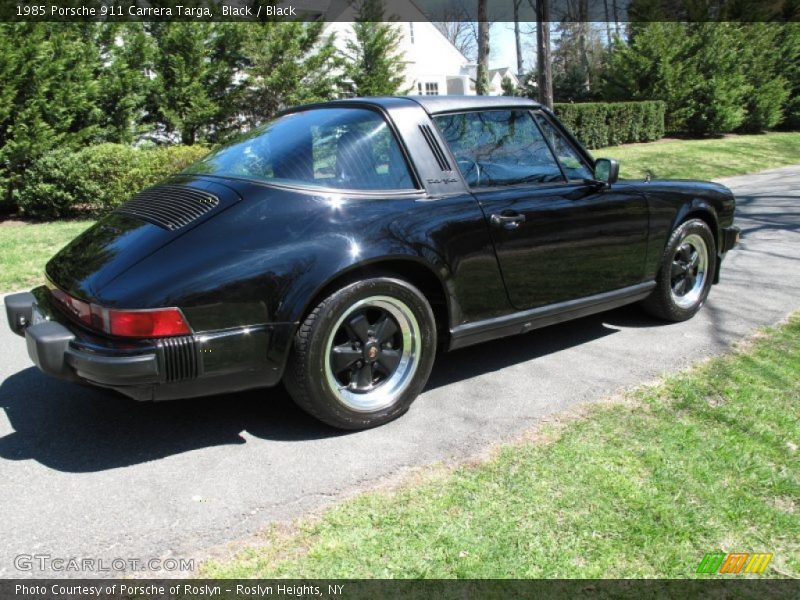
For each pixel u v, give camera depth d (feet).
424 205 10.66
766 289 18.71
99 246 9.96
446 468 9.32
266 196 9.78
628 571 7.16
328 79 54.54
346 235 9.74
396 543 7.64
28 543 7.76
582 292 13.17
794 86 85.92
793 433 10.17
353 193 10.23
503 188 11.80
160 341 8.70
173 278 8.82
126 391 8.86
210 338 8.94
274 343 9.38
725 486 8.73
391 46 61.41
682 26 74.54
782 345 14.05
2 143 32.14
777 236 26.78
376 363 10.61
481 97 12.23
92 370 8.67
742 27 79.46
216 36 45.68
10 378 12.89
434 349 11.03
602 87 82.12
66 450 10.02
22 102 32.09
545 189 12.31
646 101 71.46
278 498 8.64
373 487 8.87
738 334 14.88
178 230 9.39
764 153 64.75
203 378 9.09
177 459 9.71
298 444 10.14
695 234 15.46
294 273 9.32
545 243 12.13
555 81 97.55
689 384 12.08
